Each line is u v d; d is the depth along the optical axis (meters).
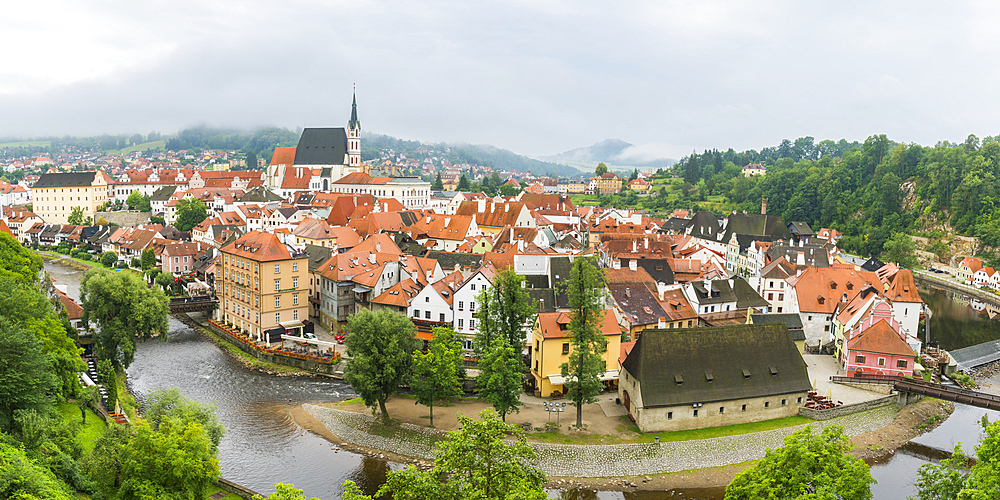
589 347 95.00
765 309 146.50
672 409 94.94
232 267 145.25
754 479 59.44
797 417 101.94
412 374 100.94
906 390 110.69
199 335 147.25
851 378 115.94
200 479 62.56
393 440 93.88
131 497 59.34
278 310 138.12
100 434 79.81
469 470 55.12
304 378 121.75
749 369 100.06
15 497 49.28
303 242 195.88
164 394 78.00
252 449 91.12
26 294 91.31
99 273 122.31
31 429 61.69
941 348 152.00
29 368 68.12
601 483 83.00
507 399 92.12
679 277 163.12
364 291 140.88
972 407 114.75
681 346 98.50
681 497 80.75
